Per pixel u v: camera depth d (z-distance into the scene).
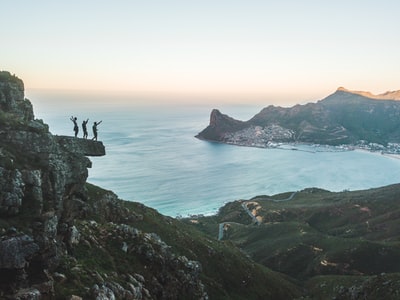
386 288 89.00
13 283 26.91
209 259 86.75
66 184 39.41
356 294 95.81
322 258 171.50
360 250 169.88
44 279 29.25
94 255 43.12
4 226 28.66
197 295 52.25
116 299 36.31
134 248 50.50
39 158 35.81
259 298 83.25
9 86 43.78
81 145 44.28
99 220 59.22
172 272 51.94
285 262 178.50
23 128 37.16
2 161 32.44
